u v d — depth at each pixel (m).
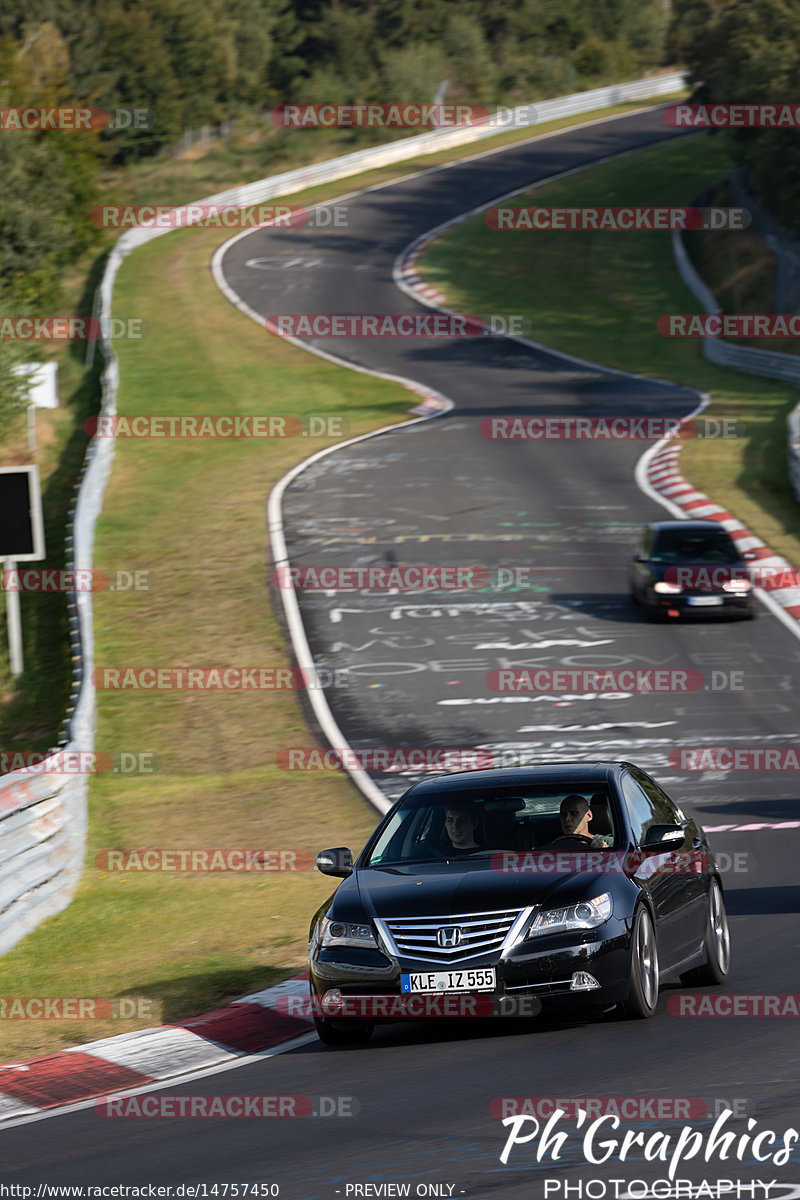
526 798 38.97
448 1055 34.25
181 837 67.69
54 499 142.25
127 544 130.00
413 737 84.75
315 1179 25.23
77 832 60.12
